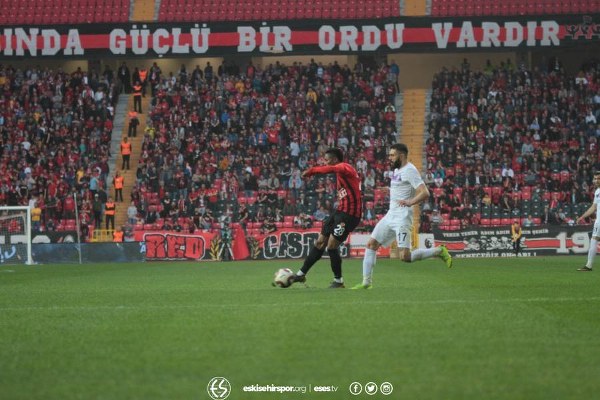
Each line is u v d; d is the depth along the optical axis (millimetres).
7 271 46562
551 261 51688
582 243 63656
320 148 74188
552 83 78438
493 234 64000
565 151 72938
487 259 56500
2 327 17453
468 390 11242
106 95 80938
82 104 79312
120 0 89938
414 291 24531
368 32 80500
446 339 14812
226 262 59750
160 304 21531
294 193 70500
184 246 64812
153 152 75062
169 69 90500
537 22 79438
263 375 12125
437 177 71125
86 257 61938
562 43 79312
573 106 76625
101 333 16172
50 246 61562
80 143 76875
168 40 81812
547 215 68125
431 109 77375
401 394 11070
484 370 12398
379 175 72125
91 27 82375
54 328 17094
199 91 80000
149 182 72500
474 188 70000
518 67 84312
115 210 72062
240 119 77250
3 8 89438
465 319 17250
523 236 63781
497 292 24031
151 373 12391
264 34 81062
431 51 80250
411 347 14086
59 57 82750
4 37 82625
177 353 13820
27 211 59625
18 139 77062
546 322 16859
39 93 80750
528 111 76250
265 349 13992
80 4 89812
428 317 17547
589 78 78688
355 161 72562
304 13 87938
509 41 79625
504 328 16062
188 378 12031
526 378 11906
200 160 74438
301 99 78500
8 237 60250
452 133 75375
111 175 77500
